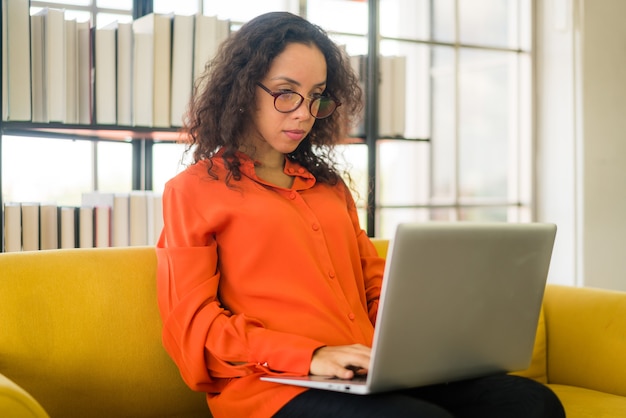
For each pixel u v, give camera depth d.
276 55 1.74
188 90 2.44
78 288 1.69
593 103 3.72
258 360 1.50
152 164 2.76
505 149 3.99
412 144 4.42
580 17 3.69
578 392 2.01
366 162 2.89
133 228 2.36
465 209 3.99
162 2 2.91
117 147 2.76
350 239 1.83
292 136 1.75
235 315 1.58
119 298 1.73
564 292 2.21
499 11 3.95
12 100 2.18
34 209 2.22
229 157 1.72
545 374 2.18
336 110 2.03
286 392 1.46
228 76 1.79
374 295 1.87
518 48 3.89
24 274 1.65
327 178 1.93
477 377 1.52
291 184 1.85
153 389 1.75
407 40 3.47
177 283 1.59
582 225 3.71
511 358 1.53
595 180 3.74
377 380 1.32
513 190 3.96
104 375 1.69
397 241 1.27
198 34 2.44
